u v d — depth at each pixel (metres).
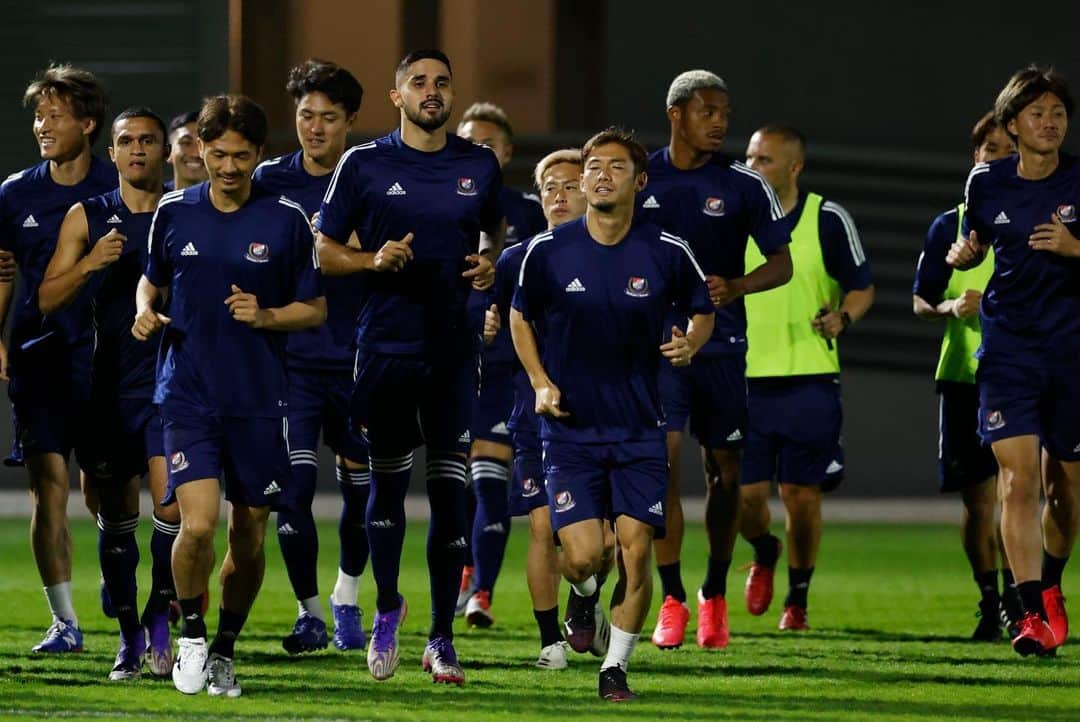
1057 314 26.80
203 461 22.36
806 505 31.14
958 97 69.56
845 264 31.58
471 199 24.03
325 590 34.84
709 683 24.34
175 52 56.53
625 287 22.30
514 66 64.31
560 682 24.22
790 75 69.25
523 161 63.69
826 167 67.56
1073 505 27.70
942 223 29.95
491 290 26.31
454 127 63.81
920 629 31.08
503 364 31.31
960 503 57.44
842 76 69.31
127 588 24.33
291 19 57.50
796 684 24.31
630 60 68.00
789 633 30.52
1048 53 69.50
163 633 24.31
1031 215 26.70
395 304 24.02
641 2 68.06
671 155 27.98
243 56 56.47
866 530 49.53
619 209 22.38
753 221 27.81
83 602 32.69
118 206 25.14
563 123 65.00
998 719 21.53
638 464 22.48
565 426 22.64
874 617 32.69
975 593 36.28
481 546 30.80
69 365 26.52
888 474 59.69
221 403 22.52
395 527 24.08
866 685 24.27
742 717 21.42
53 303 24.38
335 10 58.56
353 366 27.98
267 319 22.38
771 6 68.94
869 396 59.84
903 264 65.81
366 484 27.78
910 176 67.69
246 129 22.34
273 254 22.64
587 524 22.41
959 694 23.52
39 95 26.38
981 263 27.88
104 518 24.50
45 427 26.56
